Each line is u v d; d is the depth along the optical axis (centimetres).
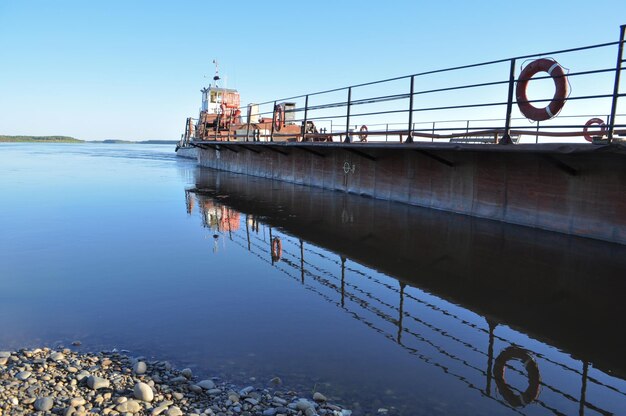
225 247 733
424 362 344
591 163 689
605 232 682
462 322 426
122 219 992
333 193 1384
